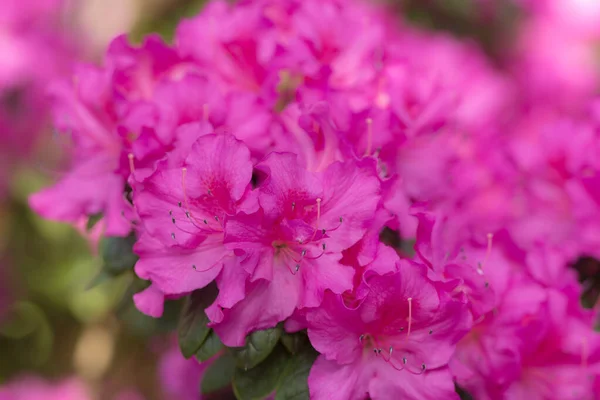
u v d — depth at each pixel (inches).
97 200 21.7
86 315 35.6
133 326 25.5
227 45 21.8
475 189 25.2
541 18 41.2
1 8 34.9
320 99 20.9
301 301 19.6
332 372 19.8
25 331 36.7
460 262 20.8
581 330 21.4
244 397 20.3
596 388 21.3
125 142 21.0
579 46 40.4
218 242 20.1
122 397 35.8
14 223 35.1
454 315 19.7
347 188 19.8
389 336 20.0
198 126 20.5
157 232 19.9
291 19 22.4
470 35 40.6
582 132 23.5
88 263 35.3
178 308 22.5
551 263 21.9
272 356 20.4
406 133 21.7
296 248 19.8
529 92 40.0
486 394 20.9
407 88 22.1
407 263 19.5
